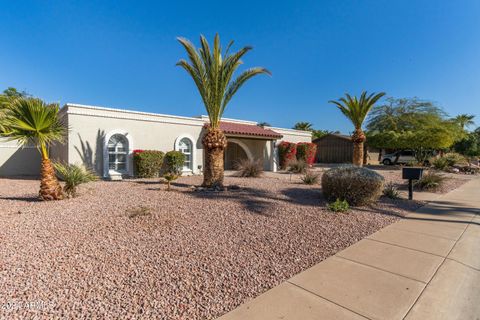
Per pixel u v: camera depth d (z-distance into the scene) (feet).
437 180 38.14
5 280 11.36
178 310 9.76
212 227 18.70
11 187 36.83
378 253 15.15
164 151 51.78
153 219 19.76
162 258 13.83
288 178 49.42
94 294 10.56
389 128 95.30
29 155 59.06
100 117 44.39
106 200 26.18
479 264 13.80
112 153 46.06
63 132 30.14
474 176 58.29
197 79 34.42
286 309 9.90
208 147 34.09
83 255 13.94
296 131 82.99
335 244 16.39
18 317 9.10
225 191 32.14
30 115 24.97
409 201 29.48
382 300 10.49
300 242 16.55
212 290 11.09
